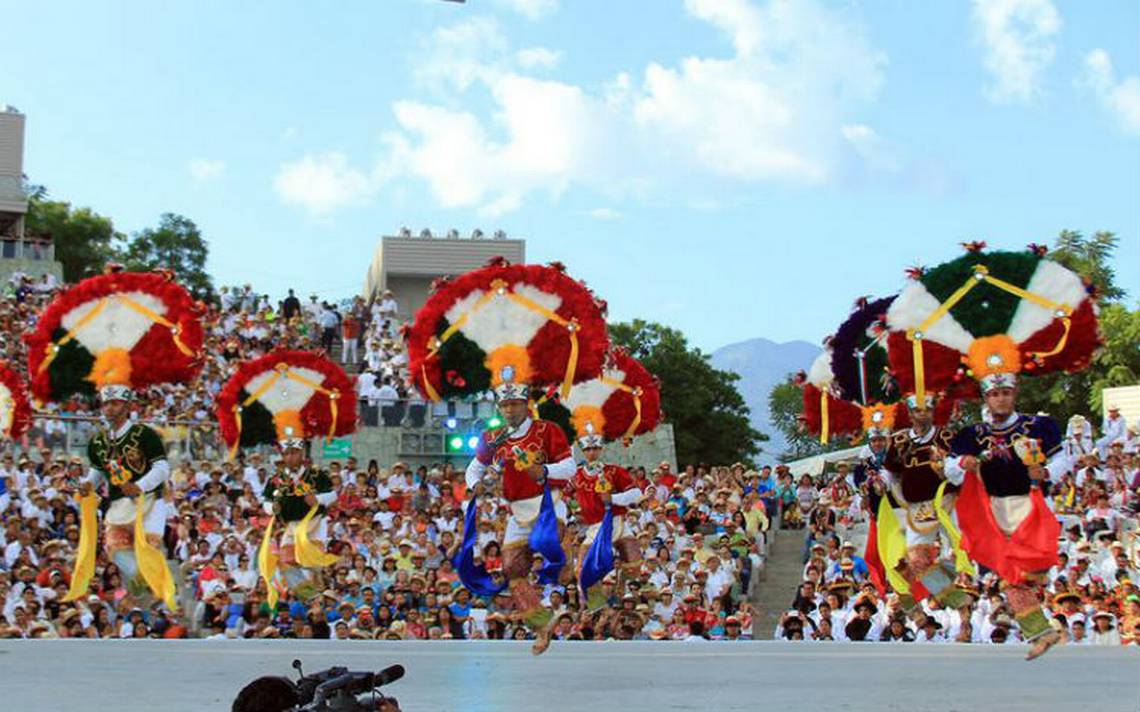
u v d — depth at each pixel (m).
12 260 41.66
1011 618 16.16
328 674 5.14
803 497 23.86
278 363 15.57
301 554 15.20
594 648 12.39
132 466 12.69
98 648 12.28
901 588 12.45
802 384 13.46
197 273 60.41
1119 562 18.09
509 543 10.85
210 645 12.45
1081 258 41.69
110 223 59.12
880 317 12.41
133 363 12.88
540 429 10.89
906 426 12.75
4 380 14.23
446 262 47.16
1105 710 8.85
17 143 48.47
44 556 18.78
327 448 27.17
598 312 11.23
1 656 11.63
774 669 10.73
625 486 14.38
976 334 10.58
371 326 34.16
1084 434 23.84
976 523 10.39
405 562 19.88
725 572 19.50
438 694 9.62
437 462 27.34
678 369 42.97
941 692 9.54
